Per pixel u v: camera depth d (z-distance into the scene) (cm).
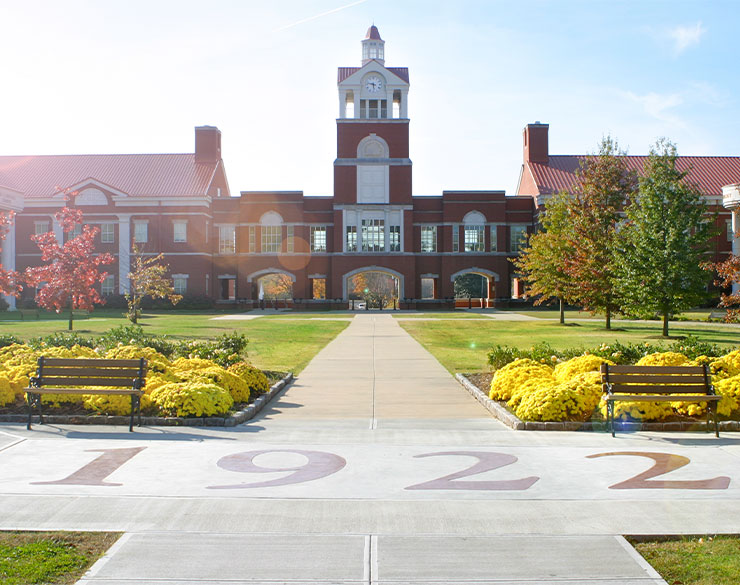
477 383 1475
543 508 677
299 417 1141
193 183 6384
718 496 712
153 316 4812
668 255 2920
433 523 638
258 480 764
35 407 1140
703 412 1090
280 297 8175
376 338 2842
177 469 805
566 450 905
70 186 6153
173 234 6125
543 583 520
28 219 6169
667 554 569
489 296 6681
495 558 563
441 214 6272
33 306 5919
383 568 545
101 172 6569
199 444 930
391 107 6219
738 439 975
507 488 739
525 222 6300
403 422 1098
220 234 6322
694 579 523
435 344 2561
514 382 1238
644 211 3020
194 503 687
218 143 6756
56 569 537
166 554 569
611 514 660
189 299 5966
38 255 6134
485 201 6247
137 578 526
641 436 992
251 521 641
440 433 1011
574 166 6450
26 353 1440
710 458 866
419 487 741
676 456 875
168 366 1362
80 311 5234
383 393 1405
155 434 991
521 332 3212
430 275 6247
